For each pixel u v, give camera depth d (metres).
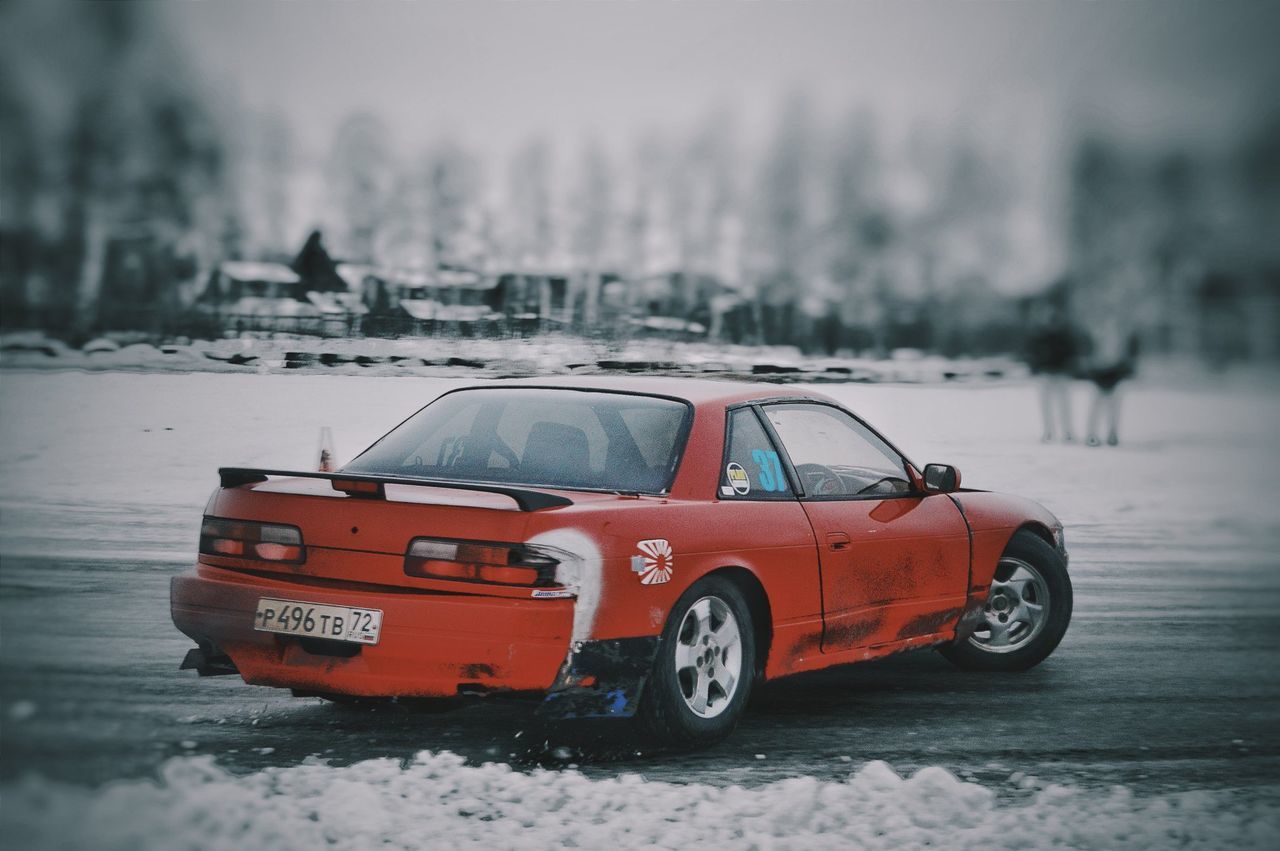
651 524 4.38
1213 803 4.12
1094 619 7.85
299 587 4.29
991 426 21.86
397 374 22.05
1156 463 17.64
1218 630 7.67
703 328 62.16
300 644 4.29
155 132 80.94
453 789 3.89
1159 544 11.30
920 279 82.94
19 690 4.97
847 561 5.14
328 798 3.68
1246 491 15.53
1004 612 6.31
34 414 15.35
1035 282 82.00
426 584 4.17
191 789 3.61
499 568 4.11
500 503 4.28
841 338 67.19
